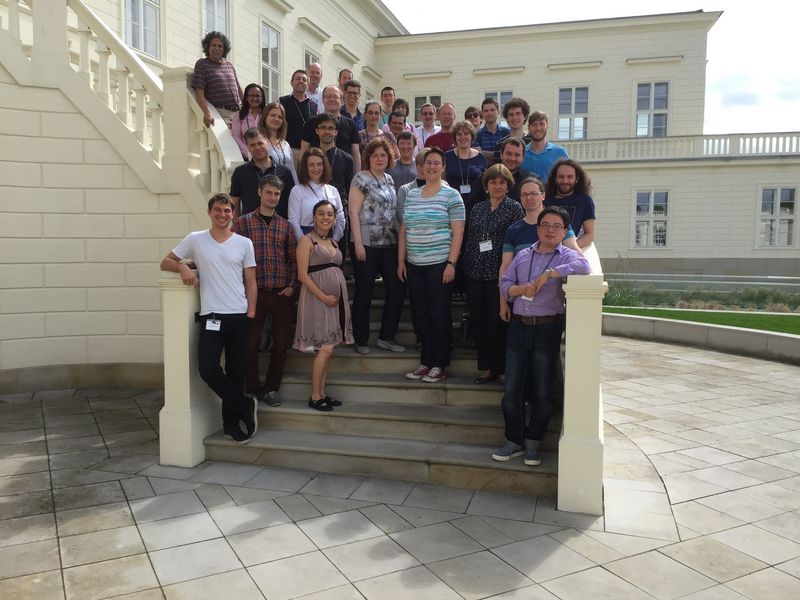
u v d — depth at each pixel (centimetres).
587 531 361
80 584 298
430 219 488
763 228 2217
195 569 312
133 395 657
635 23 2359
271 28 1500
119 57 661
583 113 2455
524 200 444
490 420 457
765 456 510
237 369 466
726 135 2209
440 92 2506
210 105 661
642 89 2409
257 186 552
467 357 534
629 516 385
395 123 740
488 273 480
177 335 457
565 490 387
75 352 675
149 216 664
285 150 619
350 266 744
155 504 390
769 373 874
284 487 418
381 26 2469
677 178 2241
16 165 639
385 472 435
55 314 664
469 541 345
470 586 299
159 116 665
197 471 448
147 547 335
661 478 457
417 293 503
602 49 2409
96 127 660
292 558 324
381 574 309
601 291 378
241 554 328
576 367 385
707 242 2241
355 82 751
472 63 2478
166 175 654
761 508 404
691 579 311
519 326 419
